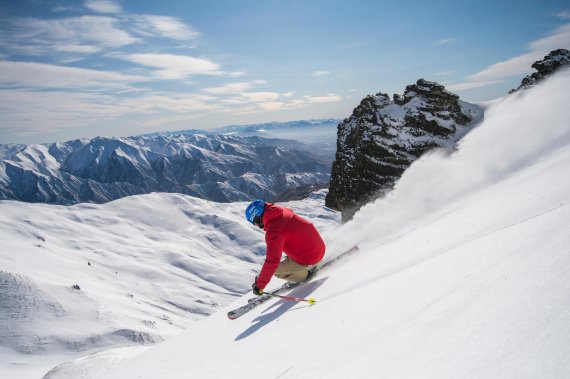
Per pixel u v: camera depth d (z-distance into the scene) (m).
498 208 3.73
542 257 1.80
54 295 130.12
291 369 2.30
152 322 123.44
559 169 3.88
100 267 194.88
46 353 96.38
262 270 4.75
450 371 1.35
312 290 4.67
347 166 17.25
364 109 17.22
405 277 2.89
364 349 1.97
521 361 1.20
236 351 3.65
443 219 4.70
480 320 1.58
